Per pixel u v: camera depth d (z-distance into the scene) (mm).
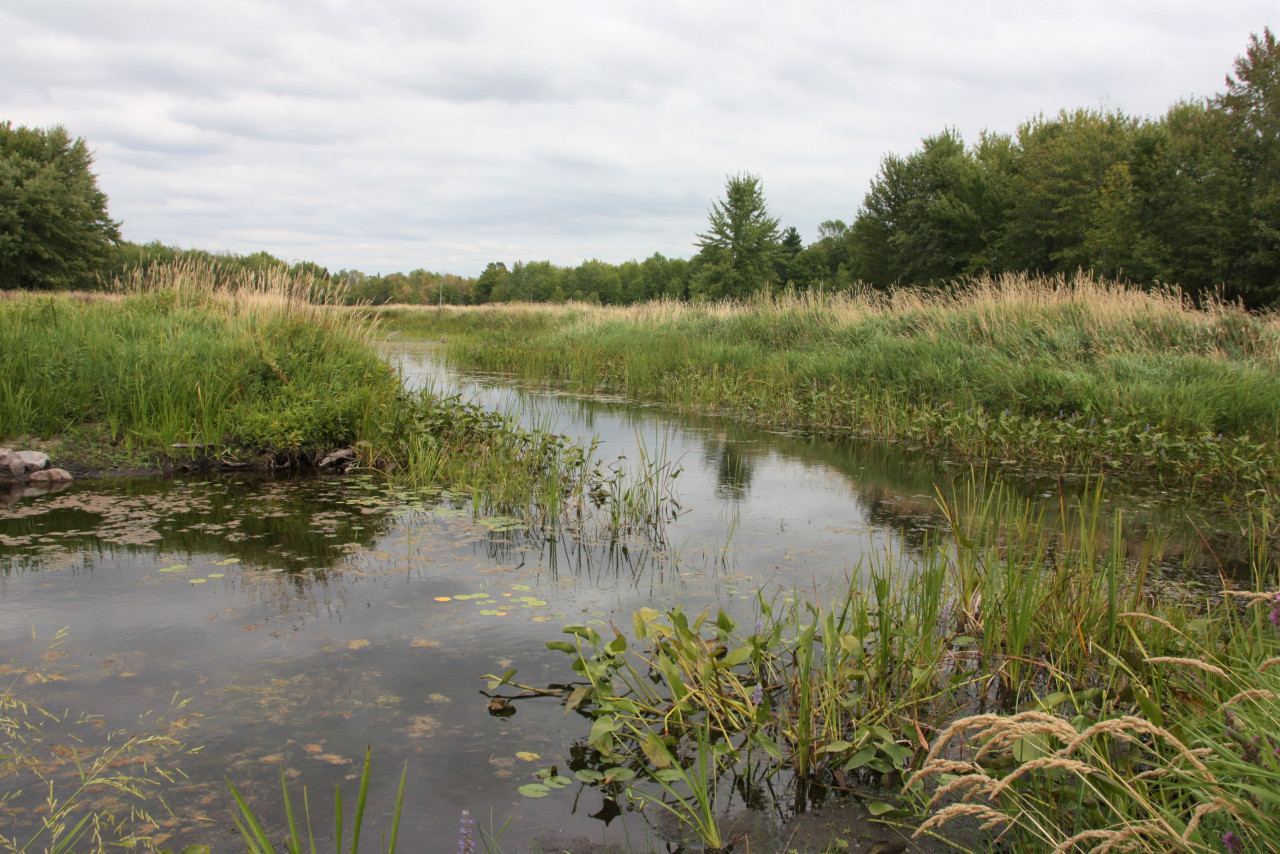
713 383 12797
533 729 3006
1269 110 21641
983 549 5027
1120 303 12062
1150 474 7770
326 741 2863
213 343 8055
